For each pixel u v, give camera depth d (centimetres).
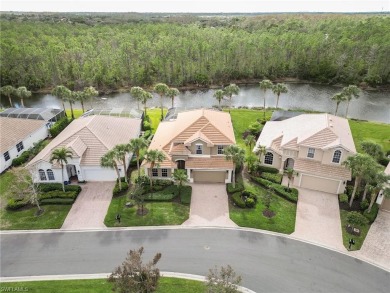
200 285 2786
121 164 4300
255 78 10775
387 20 13088
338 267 2995
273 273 2928
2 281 2855
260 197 4019
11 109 6309
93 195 4075
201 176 4328
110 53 10819
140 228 3506
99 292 2719
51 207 3841
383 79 9606
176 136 4434
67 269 2983
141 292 2034
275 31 14375
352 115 7512
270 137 4862
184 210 3784
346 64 10106
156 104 8612
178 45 11119
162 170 4294
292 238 3359
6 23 15500
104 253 3166
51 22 17775
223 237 3375
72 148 4222
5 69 9888
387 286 2800
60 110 6412
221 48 11312
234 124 6278
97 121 5016
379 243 3281
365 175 3528
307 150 4244
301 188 4234
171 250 3198
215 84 10375
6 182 4425
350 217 3403
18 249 3228
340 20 15812
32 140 5403
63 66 10206
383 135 5750
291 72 10769
